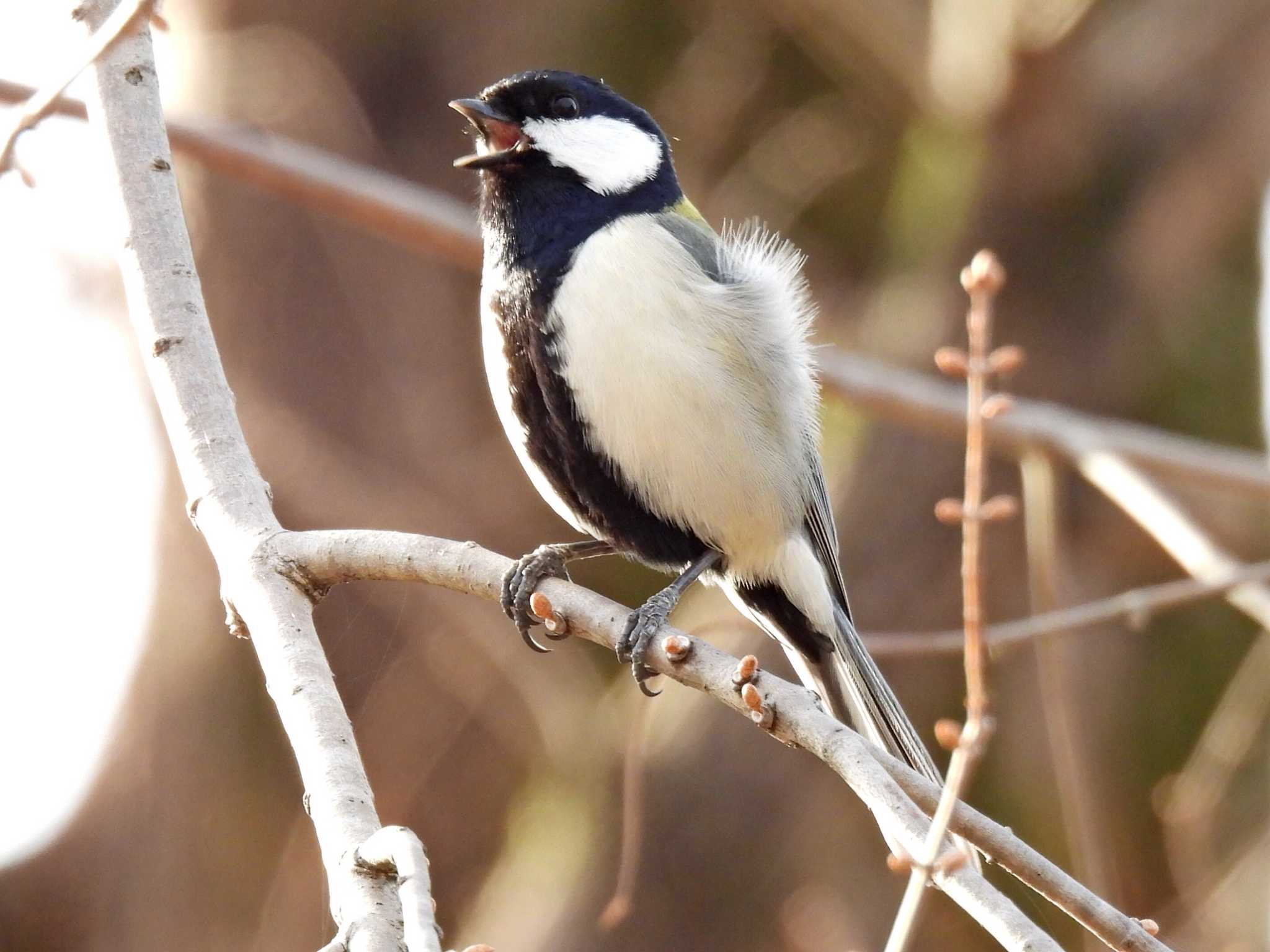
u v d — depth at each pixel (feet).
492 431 43.37
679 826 35.19
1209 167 40.91
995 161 41.29
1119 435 30.83
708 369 21.95
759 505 22.94
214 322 41.81
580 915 35.27
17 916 41.27
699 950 34.50
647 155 23.94
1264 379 42.16
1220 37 40.52
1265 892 38.34
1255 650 36.68
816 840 35.17
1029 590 38.45
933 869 12.33
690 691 37.35
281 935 40.83
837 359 32.55
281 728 41.93
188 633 41.96
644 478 22.45
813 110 51.72
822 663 25.00
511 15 45.88
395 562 16.51
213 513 17.12
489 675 42.65
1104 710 41.37
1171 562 41.29
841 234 50.47
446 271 43.57
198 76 42.91
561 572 23.54
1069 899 13.35
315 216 42.24
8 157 16.15
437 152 43.39
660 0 51.44
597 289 21.95
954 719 38.09
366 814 14.05
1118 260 40.93
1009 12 41.06
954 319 40.01
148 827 41.55
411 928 11.68
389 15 43.96
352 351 42.04
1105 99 40.70
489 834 42.47
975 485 14.71
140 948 40.78
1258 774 41.55
